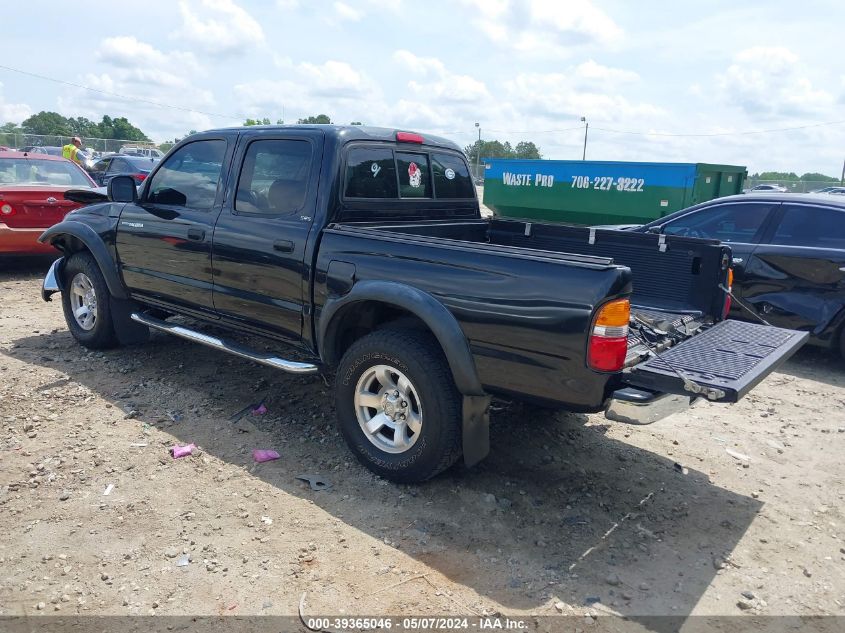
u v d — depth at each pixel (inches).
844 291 244.5
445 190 205.2
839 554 135.9
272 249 171.5
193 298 198.2
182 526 135.3
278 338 179.8
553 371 129.2
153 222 204.2
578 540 136.3
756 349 147.9
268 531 134.6
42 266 405.7
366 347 151.2
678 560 131.5
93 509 140.3
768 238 262.5
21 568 121.6
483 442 146.0
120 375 216.1
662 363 134.6
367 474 158.1
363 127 178.2
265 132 180.5
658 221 296.4
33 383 207.0
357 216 173.5
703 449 183.2
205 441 172.4
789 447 186.2
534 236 204.2
